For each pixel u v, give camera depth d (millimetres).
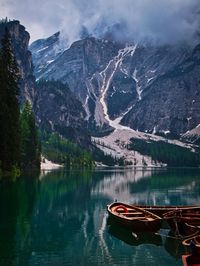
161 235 32812
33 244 29172
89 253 27094
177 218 33625
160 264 24766
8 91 89000
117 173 170250
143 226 32719
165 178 130750
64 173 143000
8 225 35781
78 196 61844
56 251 27375
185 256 21000
